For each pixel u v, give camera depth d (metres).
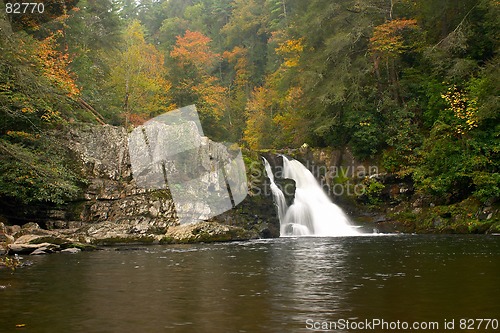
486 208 18.31
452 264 9.06
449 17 24.22
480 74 20.11
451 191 20.22
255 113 39.88
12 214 16.31
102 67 26.89
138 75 26.55
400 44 24.03
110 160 17.72
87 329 4.56
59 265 9.53
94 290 6.62
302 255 11.12
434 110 22.52
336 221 21.95
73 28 24.77
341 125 25.58
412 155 22.28
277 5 49.31
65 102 18.42
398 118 23.83
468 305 5.44
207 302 5.76
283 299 5.90
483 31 22.42
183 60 34.03
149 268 8.98
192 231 15.65
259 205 19.33
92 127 18.08
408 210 21.16
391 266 8.88
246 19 55.03
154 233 15.70
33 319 4.96
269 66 48.97
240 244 14.55
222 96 39.66
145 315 5.11
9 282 7.38
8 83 15.56
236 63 53.59
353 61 26.62
